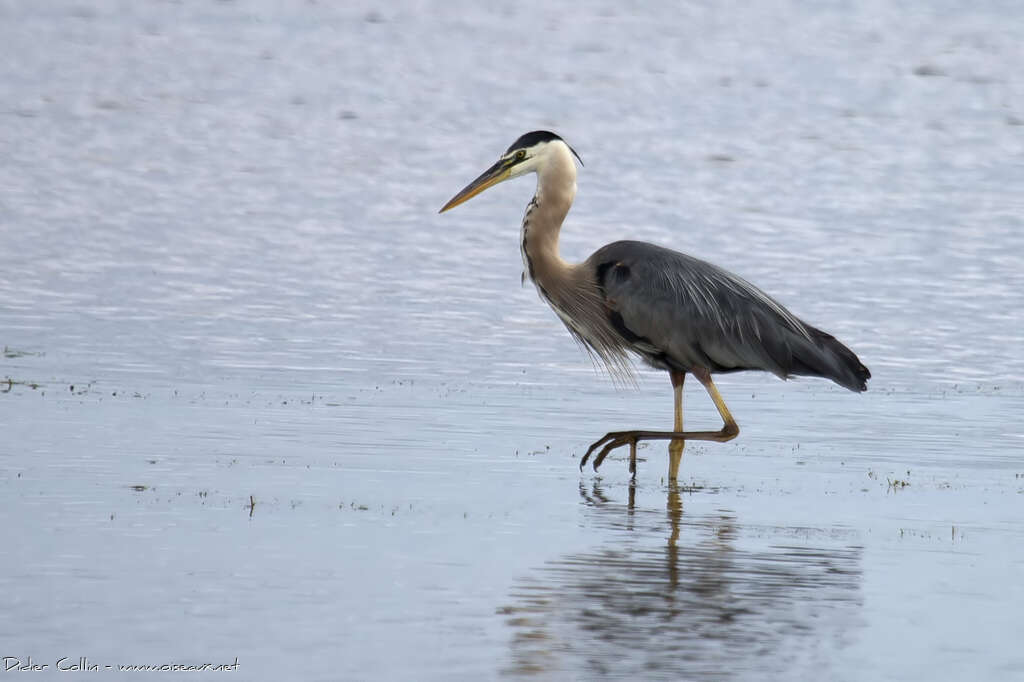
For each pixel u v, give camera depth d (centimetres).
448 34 5778
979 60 5259
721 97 4678
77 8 6084
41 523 1077
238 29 5769
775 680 827
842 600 974
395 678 808
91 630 861
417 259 2620
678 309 1363
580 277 1427
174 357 1825
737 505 1240
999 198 3306
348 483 1252
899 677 835
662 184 3438
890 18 6075
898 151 3888
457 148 3922
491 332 2064
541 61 5272
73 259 2508
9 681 783
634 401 1691
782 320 1387
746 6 6384
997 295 2406
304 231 2850
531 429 1520
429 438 1450
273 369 1783
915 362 1953
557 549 1077
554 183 1438
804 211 3161
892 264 2652
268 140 3950
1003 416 1639
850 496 1280
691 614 937
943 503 1259
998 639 902
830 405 1689
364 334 2023
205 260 2547
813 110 4475
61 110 4256
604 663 844
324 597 941
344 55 5331
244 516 1126
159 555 1014
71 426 1412
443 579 991
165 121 4166
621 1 6556
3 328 1961
